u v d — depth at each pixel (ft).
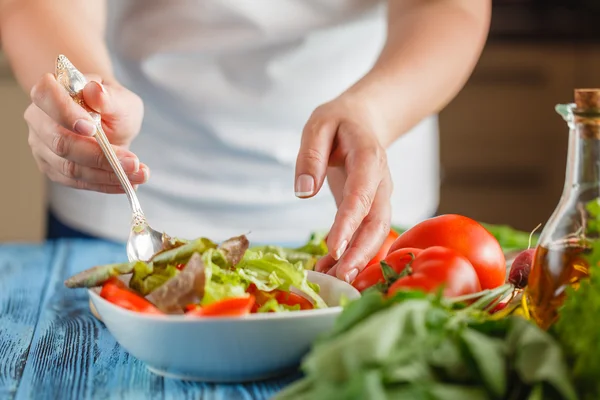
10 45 4.18
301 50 5.02
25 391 2.43
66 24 4.13
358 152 3.22
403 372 1.90
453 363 2.00
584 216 2.45
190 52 4.97
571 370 2.03
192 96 5.01
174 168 5.15
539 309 2.49
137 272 2.57
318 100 5.14
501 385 1.95
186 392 2.41
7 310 3.37
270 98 5.06
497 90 9.38
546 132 9.45
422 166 5.62
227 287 2.48
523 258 2.79
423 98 4.04
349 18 5.03
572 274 2.42
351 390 1.87
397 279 2.57
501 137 9.50
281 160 5.16
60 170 3.49
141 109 3.56
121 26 5.01
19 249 4.53
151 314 2.32
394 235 3.36
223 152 5.13
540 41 9.26
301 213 5.27
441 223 2.90
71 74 3.20
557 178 9.54
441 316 2.04
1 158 8.37
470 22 4.43
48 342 2.91
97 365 2.65
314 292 2.67
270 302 2.53
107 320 2.45
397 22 4.48
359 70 5.21
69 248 4.56
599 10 9.58
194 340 2.32
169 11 4.93
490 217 9.68
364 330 1.93
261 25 4.95
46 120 3.36
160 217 5.21
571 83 9.30
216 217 5.23
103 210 5.23
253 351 2.36
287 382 2.49
